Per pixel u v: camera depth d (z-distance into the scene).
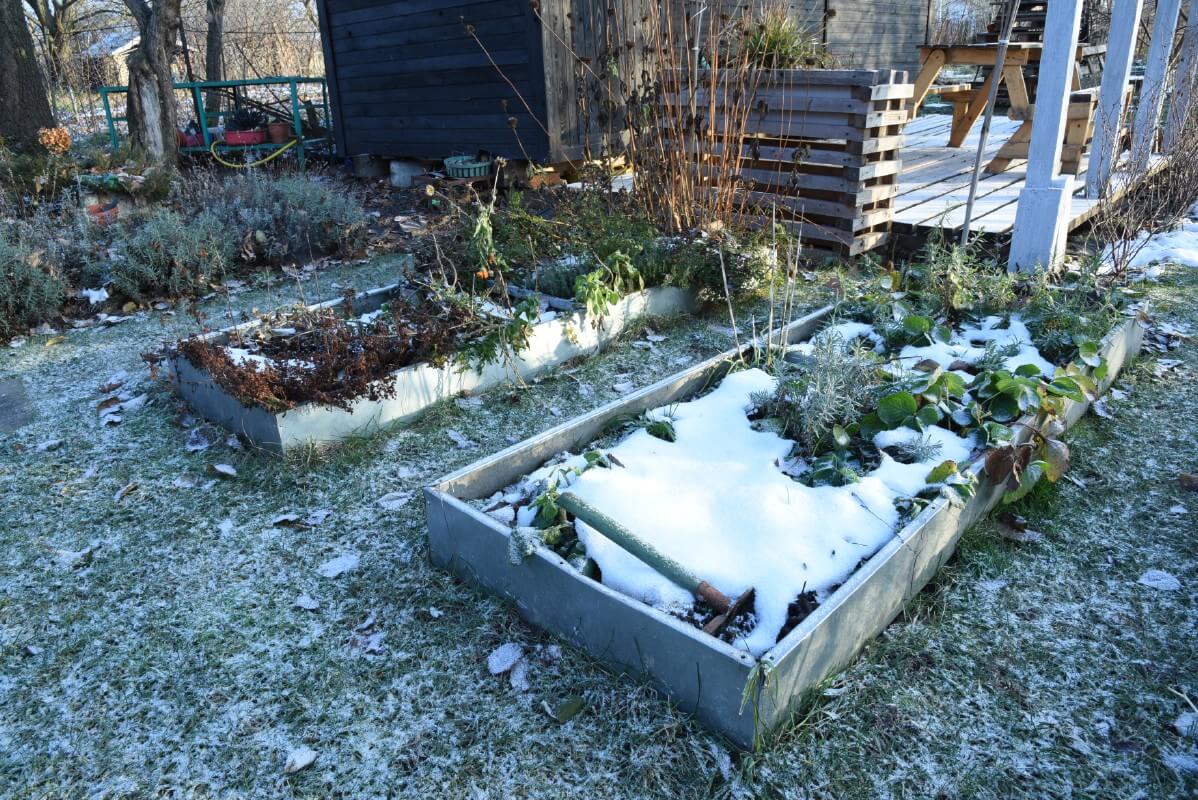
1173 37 6.96
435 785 1.85
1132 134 6.48
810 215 5.58
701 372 3.38
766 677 1.77
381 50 8.54
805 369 3.08
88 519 2.92
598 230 4.67
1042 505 2.81
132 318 5.02
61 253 5.25
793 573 2.18
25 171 6.82
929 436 2.79
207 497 3.03
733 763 1.85
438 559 2.56
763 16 6.08
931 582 2.44
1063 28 4.29
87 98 15.94
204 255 5.31
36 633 2.37
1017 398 2.87
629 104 5.51
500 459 2.71
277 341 3.86
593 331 4.19
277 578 2.57
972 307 3.88
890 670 2.11
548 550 2.22
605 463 2.72
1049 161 4.51
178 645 2.30
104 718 2.07
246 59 20.39
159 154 8.94
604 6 7.43
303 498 3.00
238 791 1.86
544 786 1.83
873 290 4.13
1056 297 3.87
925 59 8.37
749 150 5.76
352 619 2.38
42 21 18.39
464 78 7.83
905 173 7.78
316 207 6.19
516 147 7.65
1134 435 3.28
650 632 1.98
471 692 2.10
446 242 4.73
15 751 1.98
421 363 3.51
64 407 3.80
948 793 1.78
